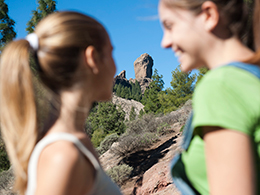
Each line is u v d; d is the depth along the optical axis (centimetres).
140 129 2095
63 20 99
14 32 2097
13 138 94
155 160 1216
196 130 76
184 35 83
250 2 84
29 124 93
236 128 67
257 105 69
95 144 3173
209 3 79
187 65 86
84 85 99
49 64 97
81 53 98
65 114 98
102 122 3947
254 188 66
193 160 82
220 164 68
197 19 81
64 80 98
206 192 81
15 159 93
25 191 94
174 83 3856
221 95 71
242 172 66
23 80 94
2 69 96
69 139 89
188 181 86
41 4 2200
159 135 1727
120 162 1484
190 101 2181
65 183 81
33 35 100
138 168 1267
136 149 1580
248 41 86
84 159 88
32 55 100
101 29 106
